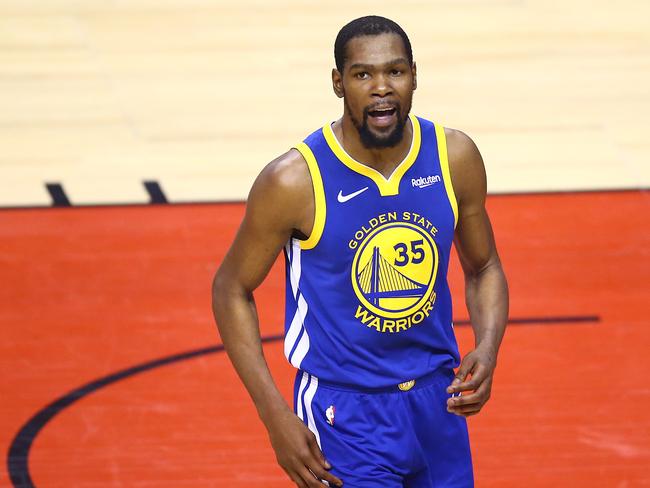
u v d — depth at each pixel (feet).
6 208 75.10
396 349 30.86
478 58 100.68
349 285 30.25
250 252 30.66
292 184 29.76
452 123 88.84
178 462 46.09
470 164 31.09
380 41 28.91
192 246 69.72
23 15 108.88
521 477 44.62
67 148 84.69
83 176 80.38
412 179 30.27
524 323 58.95
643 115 89.92
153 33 105.60
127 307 61.52
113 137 86.63
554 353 55.52
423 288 30.53
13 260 67.36
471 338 56.80
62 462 45.96
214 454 46.78
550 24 107.65
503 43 103.71
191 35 105.19
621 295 62.44
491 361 30.94
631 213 74.02
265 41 104.22
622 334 57.62
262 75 97.66
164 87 95.50
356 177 29.91
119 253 68.49
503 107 91.56
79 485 44.24
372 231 30.12
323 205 29.86
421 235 30.40
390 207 30.14
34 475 44.93
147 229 72.13
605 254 67.87
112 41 103.96
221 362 55.16
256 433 48.55
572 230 71.46
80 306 61.52
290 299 31.24
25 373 53.78
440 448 31.58
